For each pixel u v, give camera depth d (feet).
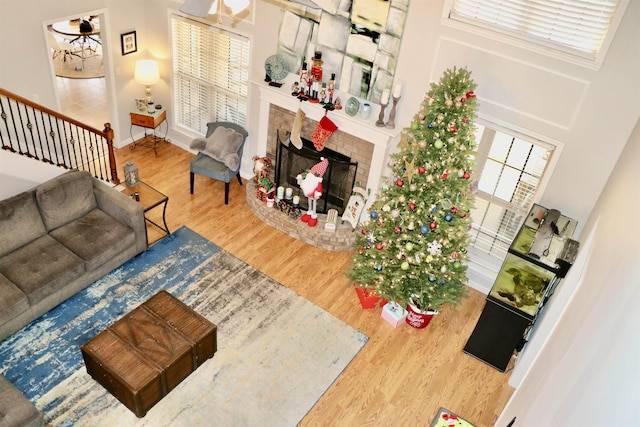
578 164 16.30
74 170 18.81
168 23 23.40
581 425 5.34
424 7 16.89
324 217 21.94
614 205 11.44
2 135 20.92
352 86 19.67
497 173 18.56
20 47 20.12
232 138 22.77
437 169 15.88
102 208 19.31
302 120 20.16
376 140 19.29
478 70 16.79
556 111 15.98
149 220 21.56
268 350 16.89
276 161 22.76
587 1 14.35
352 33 18.70
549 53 15.29
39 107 17.67
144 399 13.89
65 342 16.28
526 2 15.28
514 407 12.48
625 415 4.12
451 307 19.40
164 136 27.30
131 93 25.40
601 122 15.38
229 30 21.93
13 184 17.81
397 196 16.62
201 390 15.47
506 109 16.83
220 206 23.13
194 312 15.70
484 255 20.01
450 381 16.66
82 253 17.44
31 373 15.29
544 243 15.81
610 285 7.21
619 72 14.55
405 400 15.94
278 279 19.69
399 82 18.53
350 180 21.12
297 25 19.88
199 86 24.63
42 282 16.19
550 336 13.04
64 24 32.63
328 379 16.28
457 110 15.07
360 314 18.69
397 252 17.35
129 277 18.79
